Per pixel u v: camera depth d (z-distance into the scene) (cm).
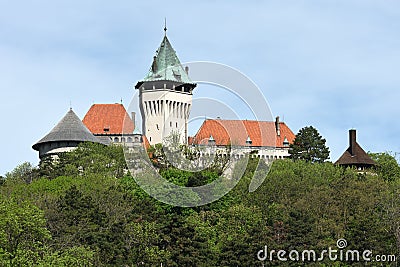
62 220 9619
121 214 10306
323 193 11862
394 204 11406
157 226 9669
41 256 7656
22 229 7500
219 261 9694
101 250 9194
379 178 14588
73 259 7712
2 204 7862
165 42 11081
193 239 9638
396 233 10450
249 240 9912
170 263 9388
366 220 10356
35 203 10275
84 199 10312
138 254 9475
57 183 12550
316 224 10525
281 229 10081
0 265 6988
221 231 10650
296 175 13338
